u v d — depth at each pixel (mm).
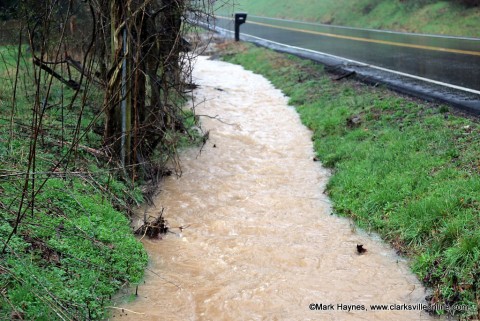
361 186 6629
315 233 5945
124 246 5141
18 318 3693
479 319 4125
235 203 6777
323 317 4387
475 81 10484
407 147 7145
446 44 16422
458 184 5660
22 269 4160
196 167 7910
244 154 8555
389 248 5508
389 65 13148
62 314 3877
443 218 5273
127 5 5875
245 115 10625
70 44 8773
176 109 8742
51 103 8125
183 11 7207
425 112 8273
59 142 6461
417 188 6020
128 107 6566
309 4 32312
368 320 4340
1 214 4789
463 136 6934
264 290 4781
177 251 5504
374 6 26031
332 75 12469
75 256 4668
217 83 13508
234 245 5637
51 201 5359
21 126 6652
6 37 8992
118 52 6316
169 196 6930
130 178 6914
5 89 8102
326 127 9141
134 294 4629
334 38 20125
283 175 7711
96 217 5441
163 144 7891
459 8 21188
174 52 7410
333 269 5160
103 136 6980
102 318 4188
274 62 15383
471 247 4617
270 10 35500
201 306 4539
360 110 9266
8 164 5645
